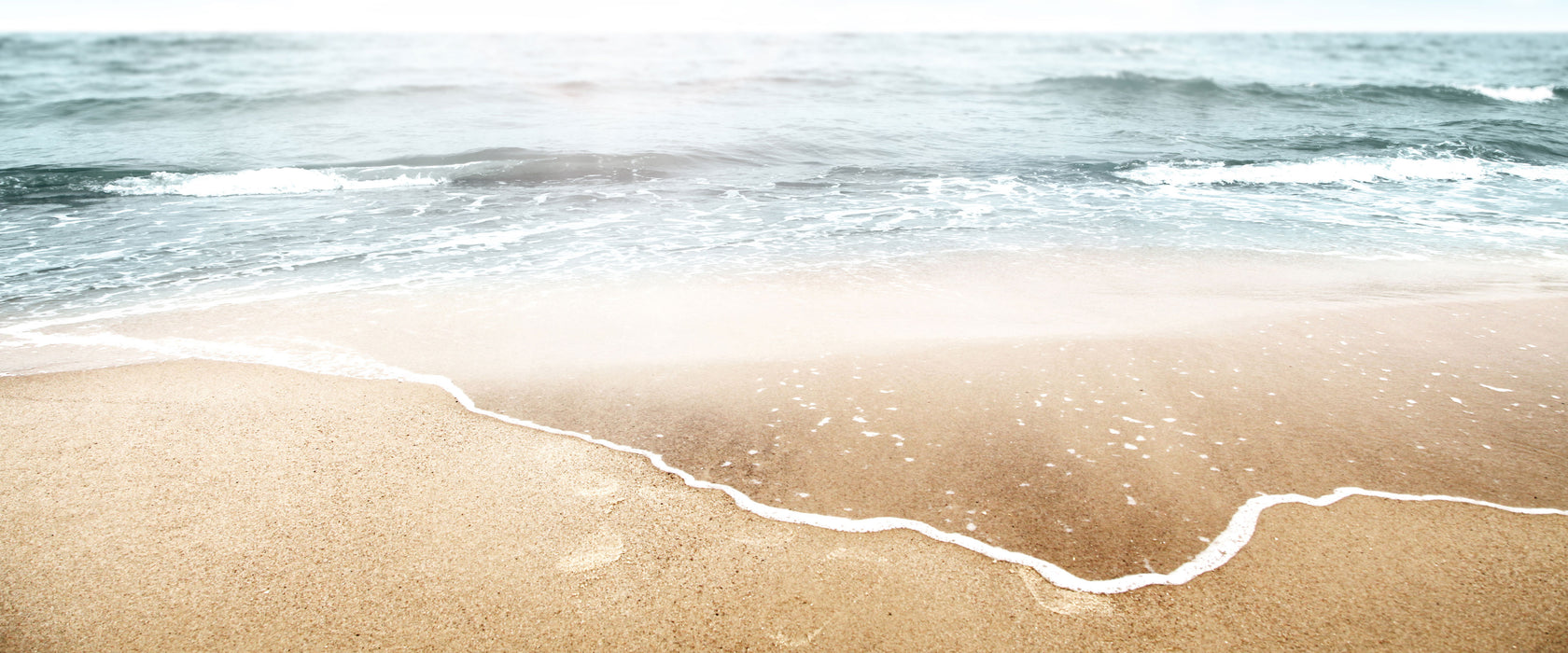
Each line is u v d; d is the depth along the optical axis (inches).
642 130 591.8
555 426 159.3
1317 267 275.7
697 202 385.7
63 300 238.8
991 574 114.3
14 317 223.5
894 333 211.9
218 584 110.0
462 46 1556.3
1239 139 566.6
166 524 123.2
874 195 402.6
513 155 496.4
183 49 1334.9
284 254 294.8
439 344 204.2
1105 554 118.8
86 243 305.3
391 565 114.4
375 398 171.0
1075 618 105.7
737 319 223.8
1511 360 191.0
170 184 412.5
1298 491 135.0
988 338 207.8
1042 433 156.1
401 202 383.6
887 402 169.9
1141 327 214.7
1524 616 105.0
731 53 1433.3
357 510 128.0
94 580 110.3
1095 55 1451.8
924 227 337.7
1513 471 140.6
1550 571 113.5
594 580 112.0
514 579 112.0
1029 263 281.7
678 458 147.0
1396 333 209.3
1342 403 168.2
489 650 99.0
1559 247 301.1
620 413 165.5
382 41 1648.6
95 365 188.2
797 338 208.8
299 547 118.2
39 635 100.3
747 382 180.2
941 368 187.3
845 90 860.0
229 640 100.2
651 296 245.4
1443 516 127.0
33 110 657.0
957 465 144.1
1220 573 114.2
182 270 272.4
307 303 237.1
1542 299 237.5
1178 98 785.6
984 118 665.6
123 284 256.1
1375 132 589.3
